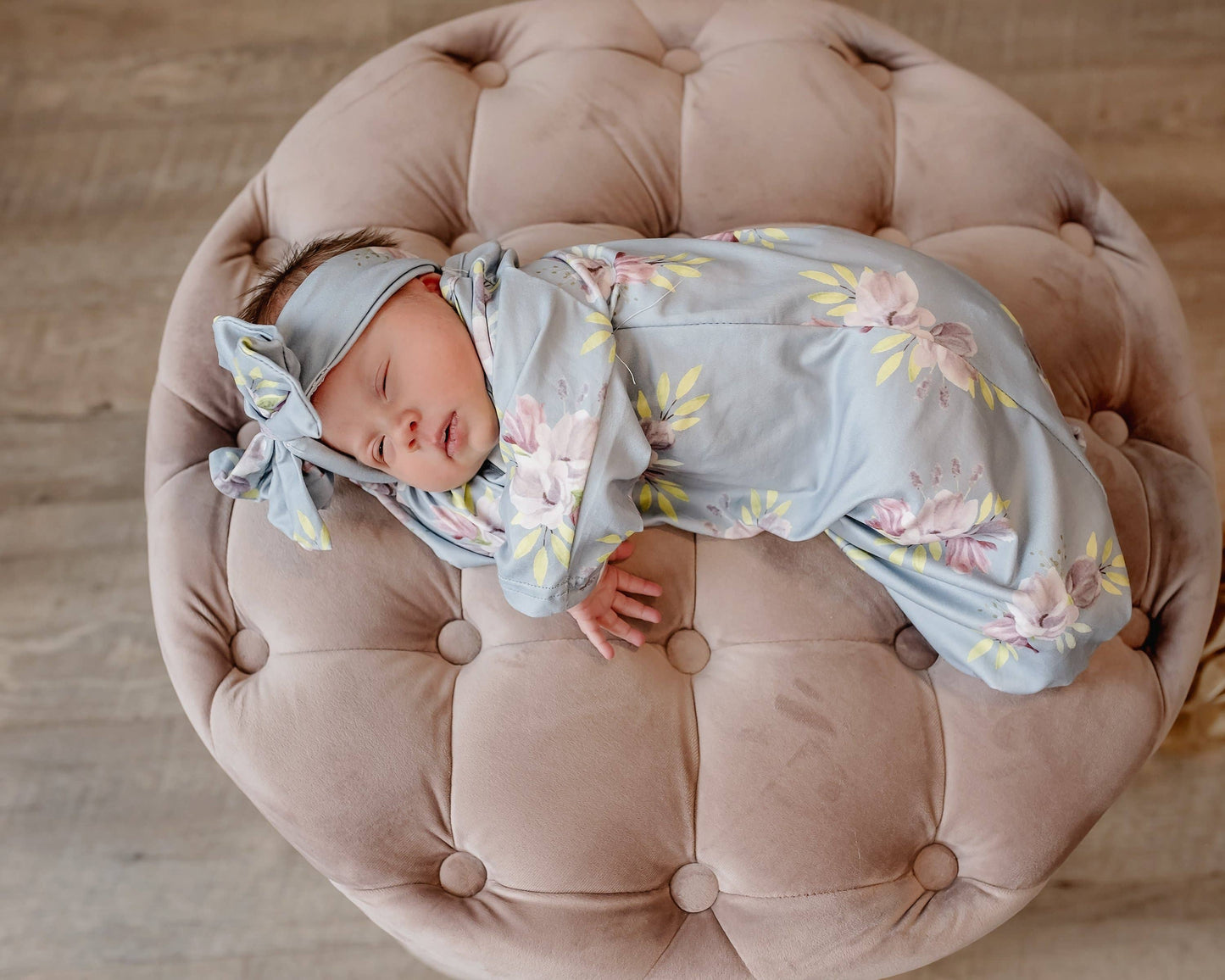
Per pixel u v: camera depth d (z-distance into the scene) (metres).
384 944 1.27
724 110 1.14
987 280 1.09
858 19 1.22
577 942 0.91
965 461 0.88
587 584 0.92
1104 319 1.10
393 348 0.89
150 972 1.26
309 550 1.00
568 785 0.93
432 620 1.01
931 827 0.95
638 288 0.91
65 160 1.54
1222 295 1.47
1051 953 1.25
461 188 1.13
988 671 0.95
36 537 1.38
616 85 1.14
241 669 1.00
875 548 0.96
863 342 0.89
